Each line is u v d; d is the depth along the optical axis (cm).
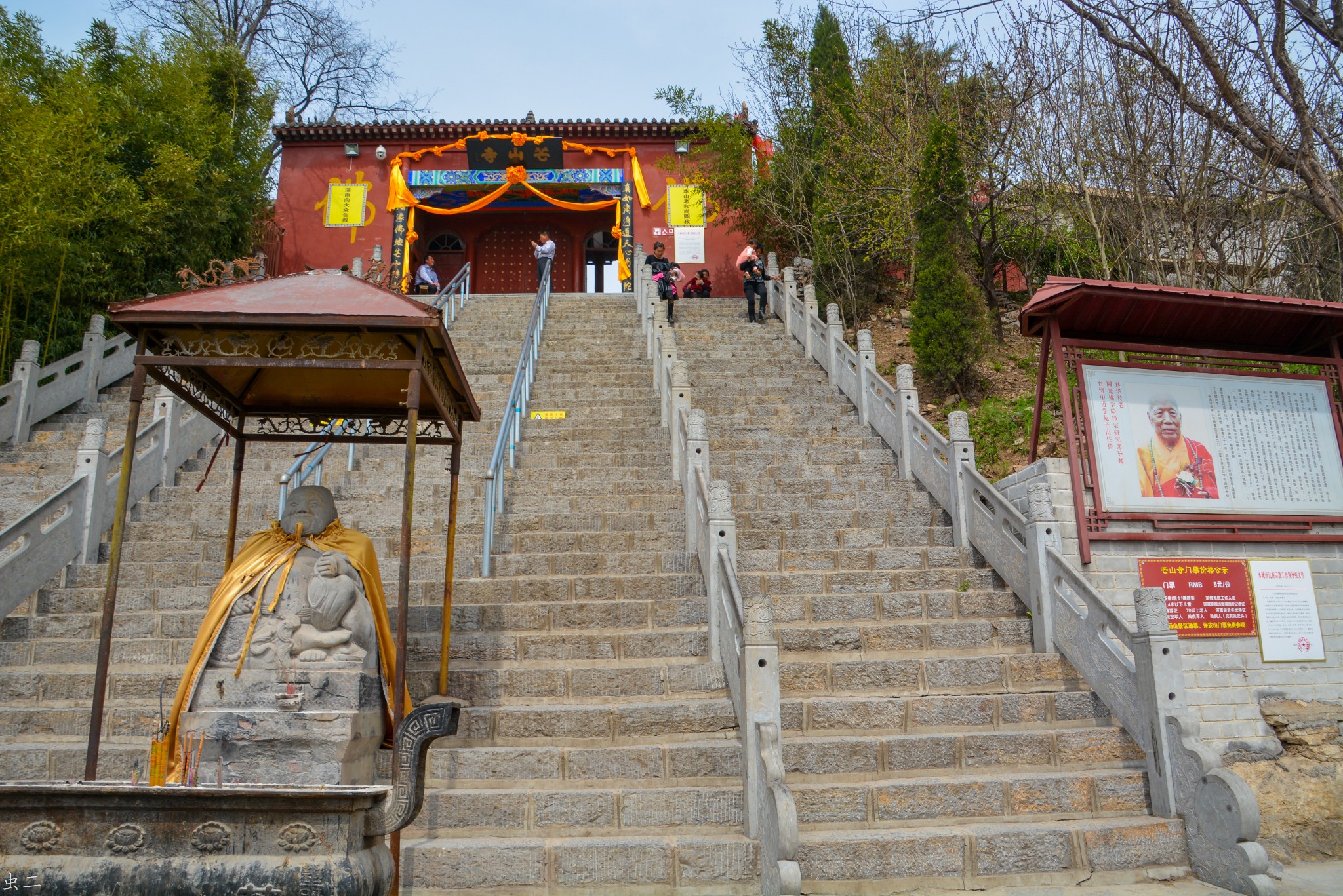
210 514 1003
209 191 2020
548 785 605
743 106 2314
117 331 1739
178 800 332
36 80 1744
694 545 877
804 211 2091
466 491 1049
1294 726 807
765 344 1620
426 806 570
